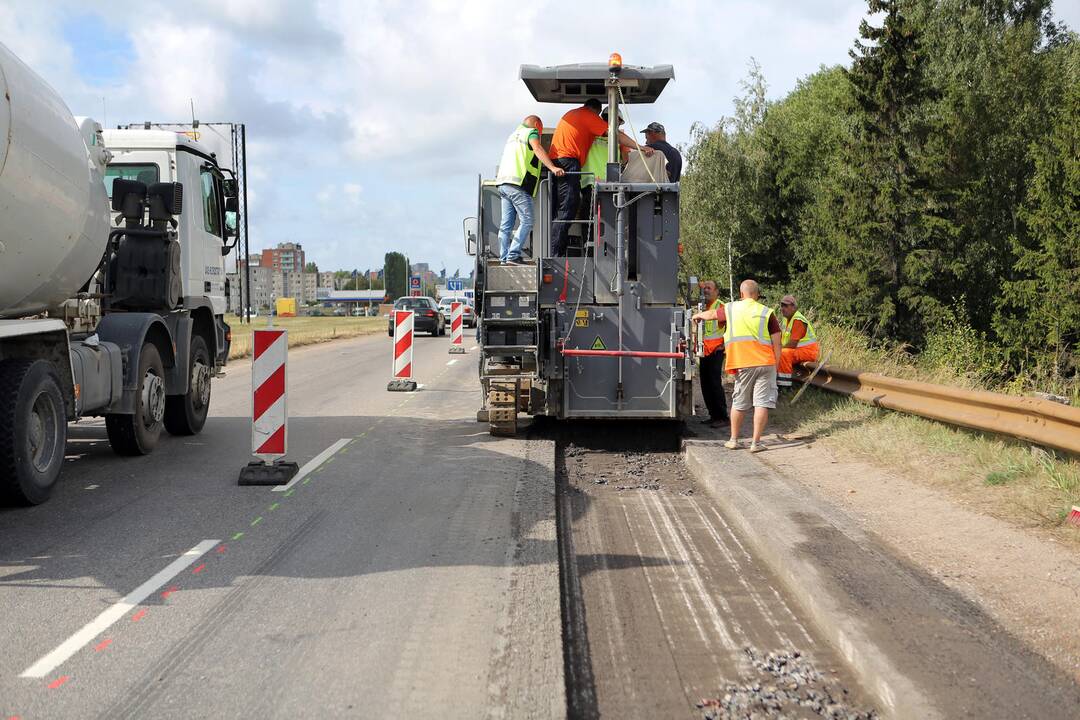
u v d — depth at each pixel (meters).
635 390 10.12
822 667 4.11
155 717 3.38
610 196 9.99
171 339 9.55
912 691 3.54
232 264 11.86
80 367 7.59
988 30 41.03
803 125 44.44
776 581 5.34
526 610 4.53
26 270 6.99
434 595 4.77
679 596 5.09
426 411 12.86
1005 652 3.94
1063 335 29.23
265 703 3.50
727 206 40.00
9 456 6.40
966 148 36.47
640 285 10.06
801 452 8.93
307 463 8.63
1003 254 34.88
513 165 10.55
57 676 3.75
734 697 3.81
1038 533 5.64
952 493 6.77
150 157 9.99
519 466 8.47
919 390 9.23
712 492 7.71
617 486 8.20
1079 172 29.91
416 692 3.59
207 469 8.36
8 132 6.24
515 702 3.51
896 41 35.12
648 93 11.41
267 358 7.69
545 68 10.65
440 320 40.47
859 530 5.96
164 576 5.11
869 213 34.06
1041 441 7.01
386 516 6.50
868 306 33.75
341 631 4.25
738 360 9.12
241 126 26.89
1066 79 38.94
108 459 8.90
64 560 5.42
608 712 3.68
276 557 5.48
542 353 10.07
